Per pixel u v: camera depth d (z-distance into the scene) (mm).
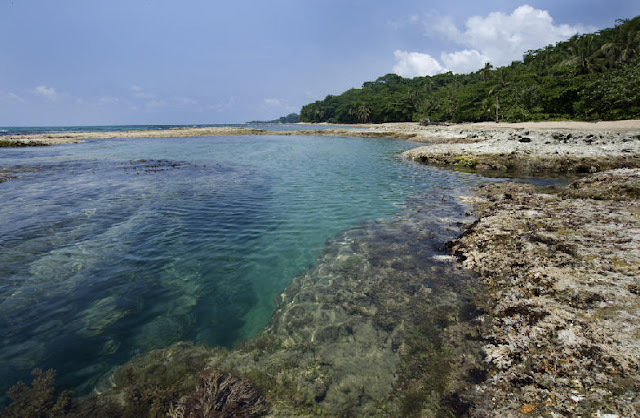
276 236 9016
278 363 4453
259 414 3611
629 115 41938
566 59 63156
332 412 3648
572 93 53531
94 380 4074
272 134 67250
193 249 8148
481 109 69875
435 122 86938
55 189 14773
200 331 5145
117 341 4816
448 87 118000
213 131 71062
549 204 10453
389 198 13023
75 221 10133
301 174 18781
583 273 5652
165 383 4051
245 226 9797
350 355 4562
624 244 6621
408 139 45844
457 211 11031
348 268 7137
